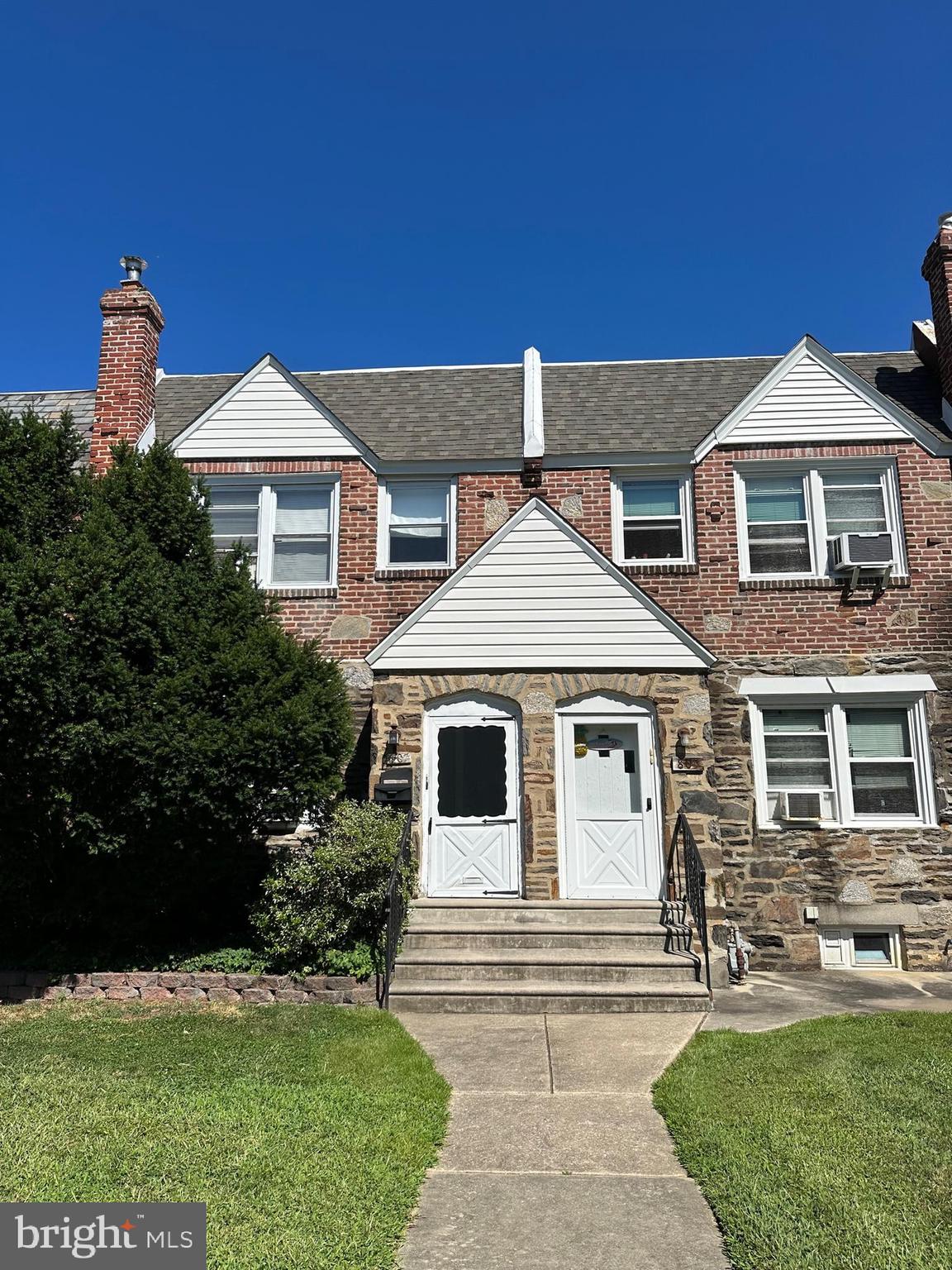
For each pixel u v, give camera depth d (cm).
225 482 1393
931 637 1263
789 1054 724
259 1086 651
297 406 1403
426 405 1497
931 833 1205
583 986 928
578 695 1153
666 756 1130
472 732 1234
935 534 1294
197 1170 505
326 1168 512
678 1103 626
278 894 983
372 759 1157
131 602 923
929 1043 750
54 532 963
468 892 1129
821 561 1312
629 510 1374
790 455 1337
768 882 1205
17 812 925
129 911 1006
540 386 1504
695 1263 433
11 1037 795
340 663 1286
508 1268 429
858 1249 425
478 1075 711
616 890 1118
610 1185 517
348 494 1366
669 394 1484
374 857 976
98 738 867
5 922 1022
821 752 1262
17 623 842
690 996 910
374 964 948
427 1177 529
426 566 1346
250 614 1024
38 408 1575
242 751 912
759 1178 499
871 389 1346
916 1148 533
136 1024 840
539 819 1122
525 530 1197
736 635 1287
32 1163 507
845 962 1191
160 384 1605
